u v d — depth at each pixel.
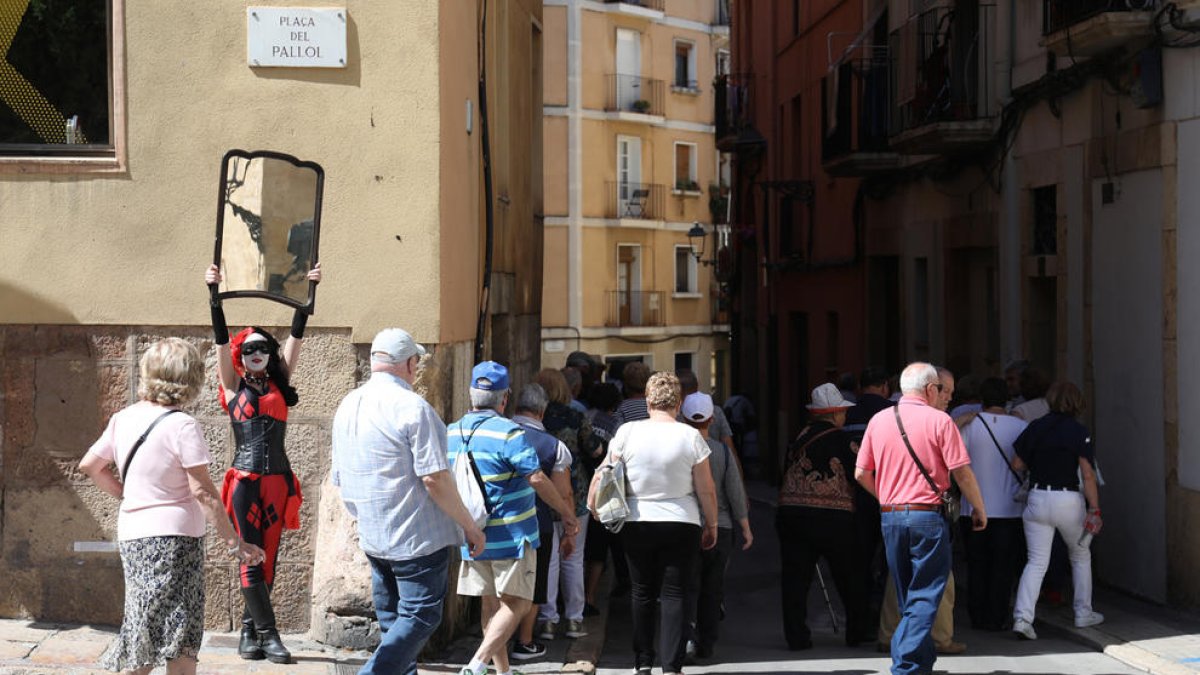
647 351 47.97
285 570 8.48
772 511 20.19
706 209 50.25
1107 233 12.20
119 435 6.12
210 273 7.66
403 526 6.53
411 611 6.57
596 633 9.64
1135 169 11.58
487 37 10.92
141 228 8.42
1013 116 14.48
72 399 8.45
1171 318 10.98
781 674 8.65
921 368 8.34
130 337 8.45
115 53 8.42
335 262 8.41
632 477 8.11
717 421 9.59
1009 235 14.74
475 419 7.51
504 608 7.47
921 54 16.80
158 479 6.05
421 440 6.50
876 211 20.50
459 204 9.23
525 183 14.11
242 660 7.76
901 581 8.20
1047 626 10.16
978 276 16.66
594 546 10.32
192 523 6.10
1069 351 13.10
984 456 10.06
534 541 7.49
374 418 6.55
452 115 8.91
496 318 12.58
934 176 17.27
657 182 48.09
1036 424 9.83
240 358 7.67
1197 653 9.02
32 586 8.48
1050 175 13.55
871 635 9.99
